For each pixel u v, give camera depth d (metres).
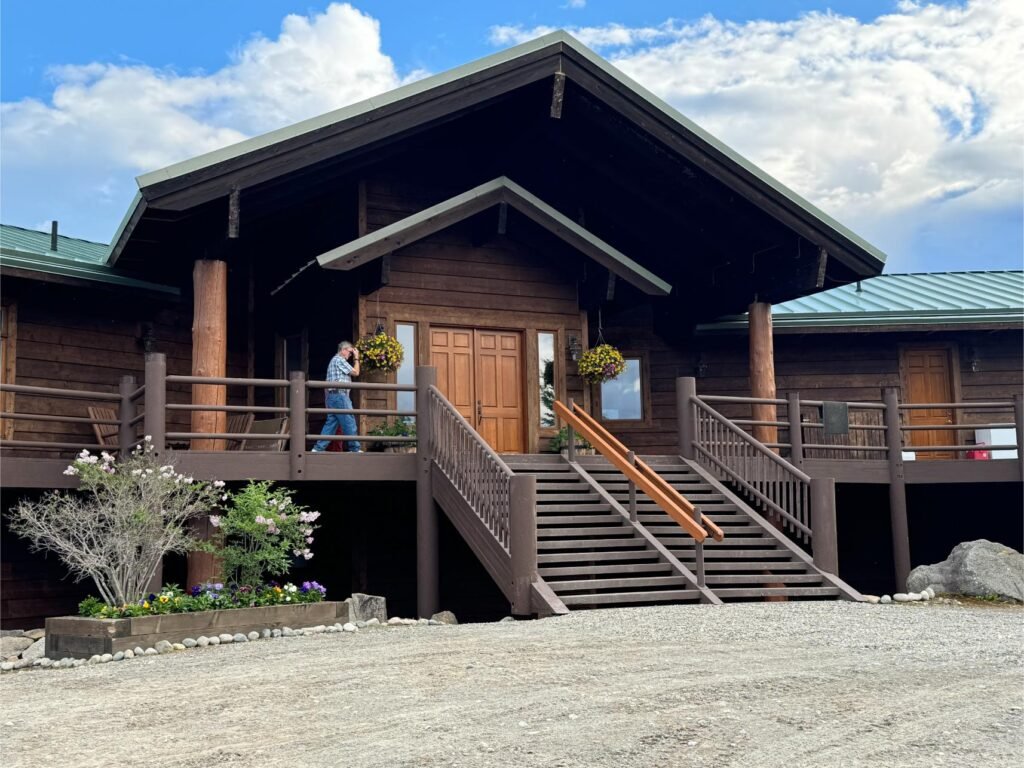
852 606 10.78
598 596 10.72
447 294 15.45
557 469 13.42
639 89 14.67
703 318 18.56
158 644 8.89
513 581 10.54
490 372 15.69
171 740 5.52
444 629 9.52
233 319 16.86
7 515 13.25
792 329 19.09
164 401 11.74
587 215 17.66
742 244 16.77
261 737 5.50
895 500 15.07
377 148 14.30
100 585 10.25
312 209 16.19
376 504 15.55
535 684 6.56
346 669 7.28
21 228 18.31
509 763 4.89
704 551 12.19
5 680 7.90
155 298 15.32
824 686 6.45
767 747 5.11
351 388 12.67
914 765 4.81
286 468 12.30
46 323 14.84
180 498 10.59
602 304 17.48
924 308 19.56
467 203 14.42
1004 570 12.30
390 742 5.29
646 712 5.79
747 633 8.59
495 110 15.59
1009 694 6.25
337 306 15.38
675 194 16.41
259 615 9.75
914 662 7.29
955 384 19.91
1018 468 15.33
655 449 19.48
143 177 11.99
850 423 18.34
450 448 12.30
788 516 13.03
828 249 15.58
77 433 14.99
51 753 5.34
